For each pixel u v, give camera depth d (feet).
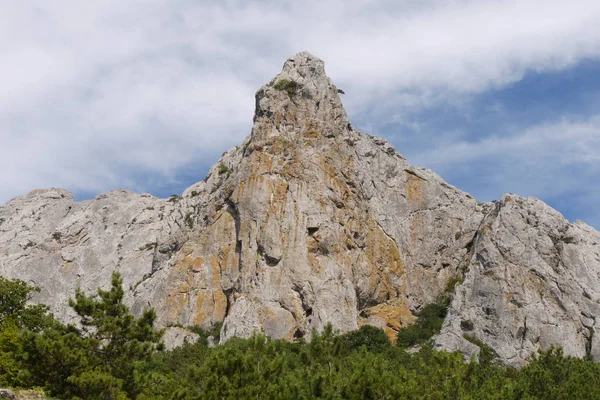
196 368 180.14
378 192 393.09
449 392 187.62
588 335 328.90
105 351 180.34
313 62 393.70
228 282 347.56
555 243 354.13
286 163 361.92
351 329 328.49
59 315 428.15
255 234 347.56
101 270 456.86
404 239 388.78
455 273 388.78
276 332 322.34
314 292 331.98
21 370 173.27
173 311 349.82
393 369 218.79
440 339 324.80
